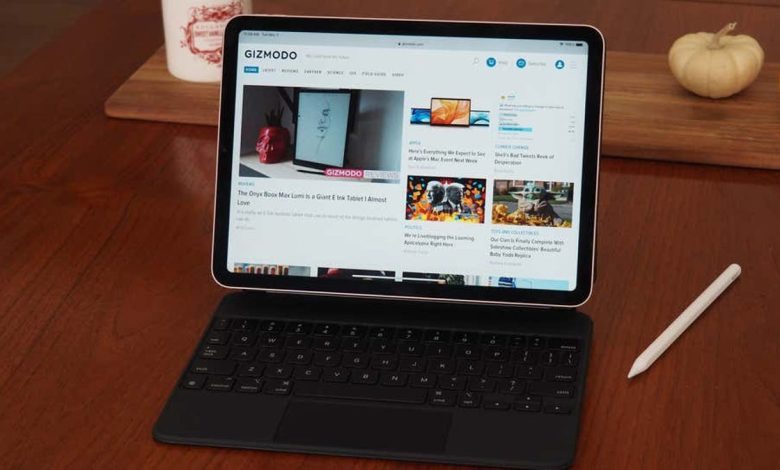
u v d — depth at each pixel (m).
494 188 0.96
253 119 0.98
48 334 0.96
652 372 0.91
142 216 1.14
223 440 0.83
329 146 0.98
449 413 0.85
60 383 0.90
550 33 0.96
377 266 0.97
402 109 0.97
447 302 0.98
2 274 1.05
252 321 0.95
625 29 1.51
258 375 0.89
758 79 1.35
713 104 1.29
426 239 0.96
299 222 0.98
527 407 0.86
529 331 0.94
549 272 0.95
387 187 0.97
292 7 1.58
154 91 1.34
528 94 0.96
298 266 0.97
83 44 1.51
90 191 1.19
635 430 0.85
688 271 1.05
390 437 0.83
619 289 1.02
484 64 0.97
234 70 0.98
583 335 0.93
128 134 1.30
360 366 0.90
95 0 3.72
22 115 1.33
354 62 0.98
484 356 0.91
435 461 0.81
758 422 0.86
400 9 1.57
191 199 1.17
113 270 1.05
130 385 0.90
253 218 0.98
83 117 1.33
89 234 1.11
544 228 0.95
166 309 1.00
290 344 0.92
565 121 0.96
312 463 0.82
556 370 0.89
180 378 0.89
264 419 0.85
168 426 0.85
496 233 0.96
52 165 1.24
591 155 0.95
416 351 0.91
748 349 0.94
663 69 1.38
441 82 0.97
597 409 0.87
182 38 1.33
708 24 1.53
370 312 0.96
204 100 1.32
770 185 1.19
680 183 1.19
